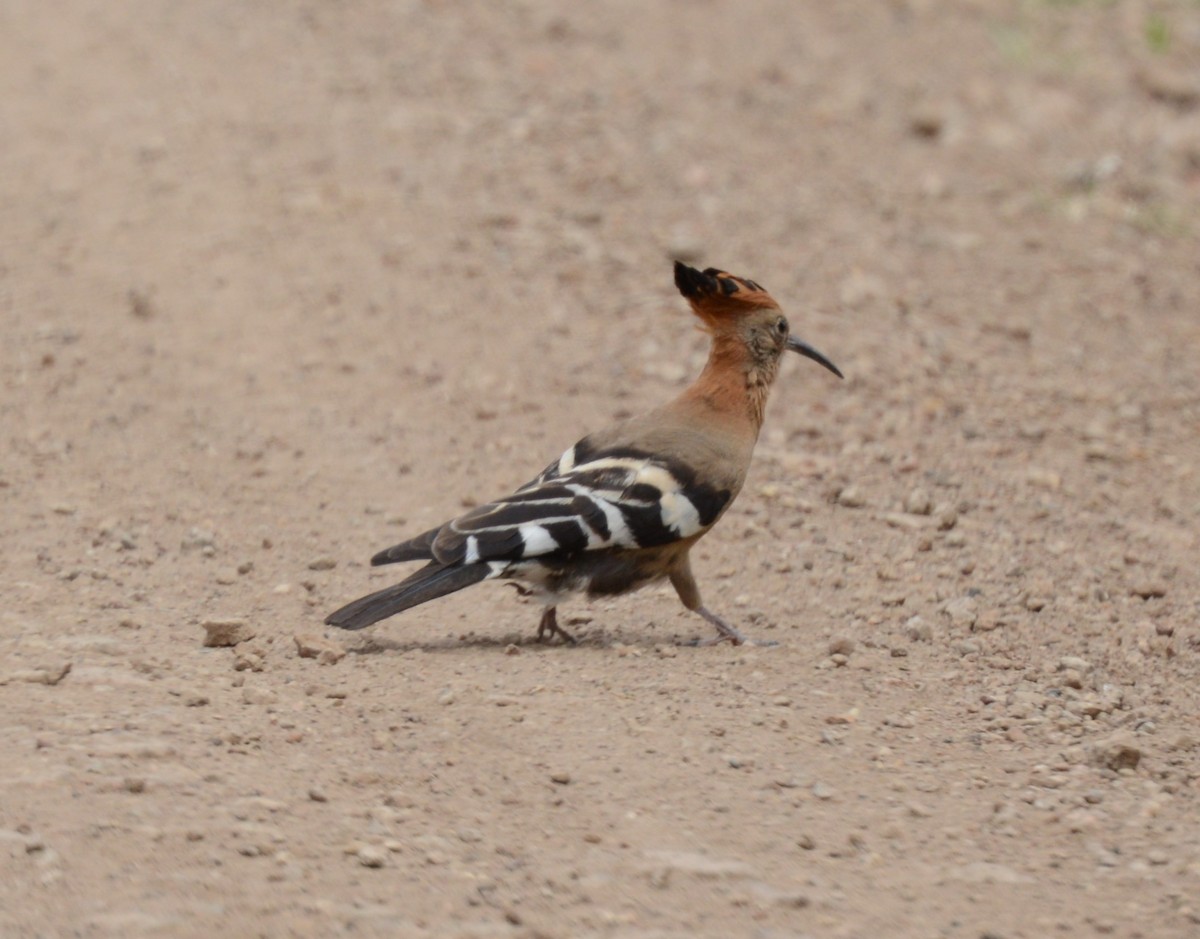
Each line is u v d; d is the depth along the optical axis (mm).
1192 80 26078
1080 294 19297
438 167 21016
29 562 11836
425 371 16141
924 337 17609
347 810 8258
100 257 18188
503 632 11281
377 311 17344
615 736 9305
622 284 18406
